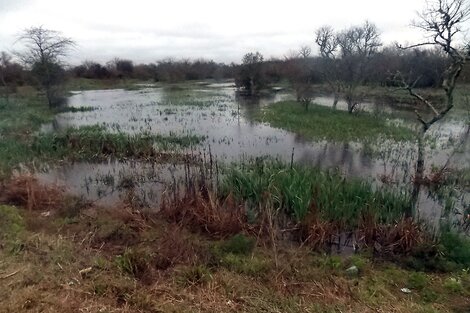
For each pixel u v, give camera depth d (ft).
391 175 37.19
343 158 45.52
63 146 47.55
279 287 16.14
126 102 114.93
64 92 121.39
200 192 25.88
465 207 28.50
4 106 85.87
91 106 102.58
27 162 41.37
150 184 34.47
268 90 149.48
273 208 24.91
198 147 50.90
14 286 15.26
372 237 22.08
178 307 14.35
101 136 48.98
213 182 31.14
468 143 51.42
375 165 42.22
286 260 18.95
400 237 21.42
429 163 42.06
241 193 28.25
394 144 52.08
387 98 102.53
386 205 26.17
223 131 63.41
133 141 48.03
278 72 162.20
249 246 20.33
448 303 15.46
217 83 213.46
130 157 45.11
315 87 130.41
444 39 30.01
